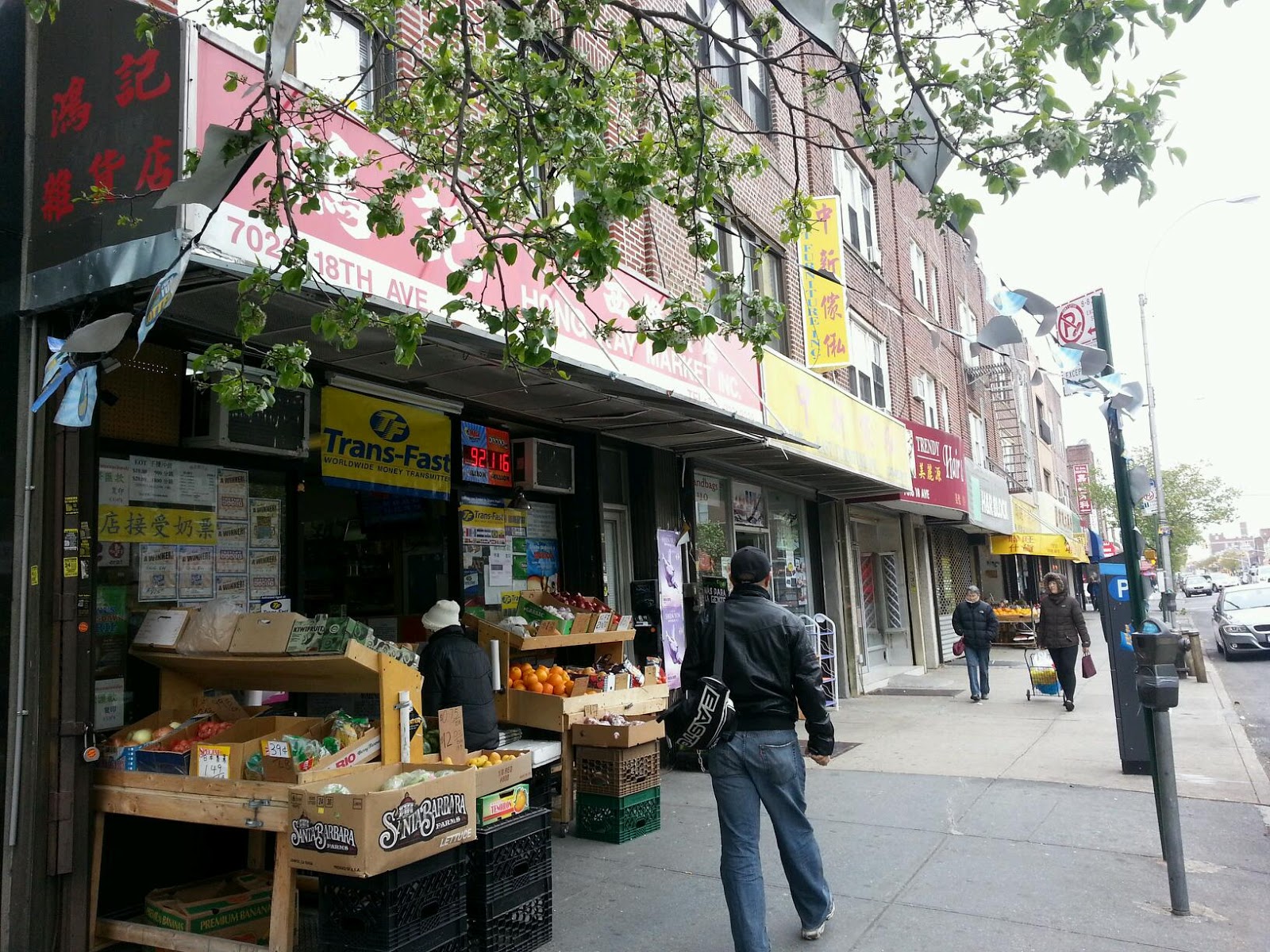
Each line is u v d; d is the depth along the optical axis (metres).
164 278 3.27
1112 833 6.02
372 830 3.55
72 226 4.11
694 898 5.01
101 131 4.09
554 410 7.36
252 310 3.53
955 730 10.43
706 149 4.77
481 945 4.16
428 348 5.29
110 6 4.16
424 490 6.68
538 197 5.96
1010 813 6.57
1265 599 20.59
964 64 4.10
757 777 4.10
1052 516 32.97
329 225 4.51
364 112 5.16
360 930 3.72
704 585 9.49
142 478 4.99
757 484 12.27
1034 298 4.32
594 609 7.60
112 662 4.80
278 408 5.51
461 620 6.79
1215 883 5.05
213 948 3.93
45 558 4.02
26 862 3.86
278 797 3.83
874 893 5.00
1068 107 3.60
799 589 13.51
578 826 6.24
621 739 6.08
